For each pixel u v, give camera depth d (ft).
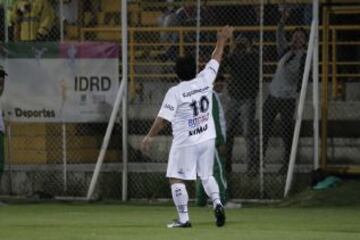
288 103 159.74
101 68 159.02
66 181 163.63
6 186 166.61
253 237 106.52
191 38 179.11
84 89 159.84
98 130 167.84
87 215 138.51
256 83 160.15
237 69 160.45
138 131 168.66
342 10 164.25
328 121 168.04
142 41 184.14
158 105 169.17
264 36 176.35
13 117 162.30
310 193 153.69
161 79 176.76
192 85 111.75
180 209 116.26
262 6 158.61
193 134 111.65
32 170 165.48
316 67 153.99
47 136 167.43
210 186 115.44
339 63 176.76
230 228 117.19
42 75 161.07
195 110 111.55
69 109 160.45
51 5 175.22
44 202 160.86
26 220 130.52
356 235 110.01
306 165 161.17
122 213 141.90
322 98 162.50
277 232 112.68
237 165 165.48
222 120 134.62
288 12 177.58
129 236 108.06
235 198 157.79
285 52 162.30
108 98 159.12
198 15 161.07
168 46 179.83
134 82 171.53
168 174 114.32
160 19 189.06
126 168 160.66
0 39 173.47
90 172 162.91
